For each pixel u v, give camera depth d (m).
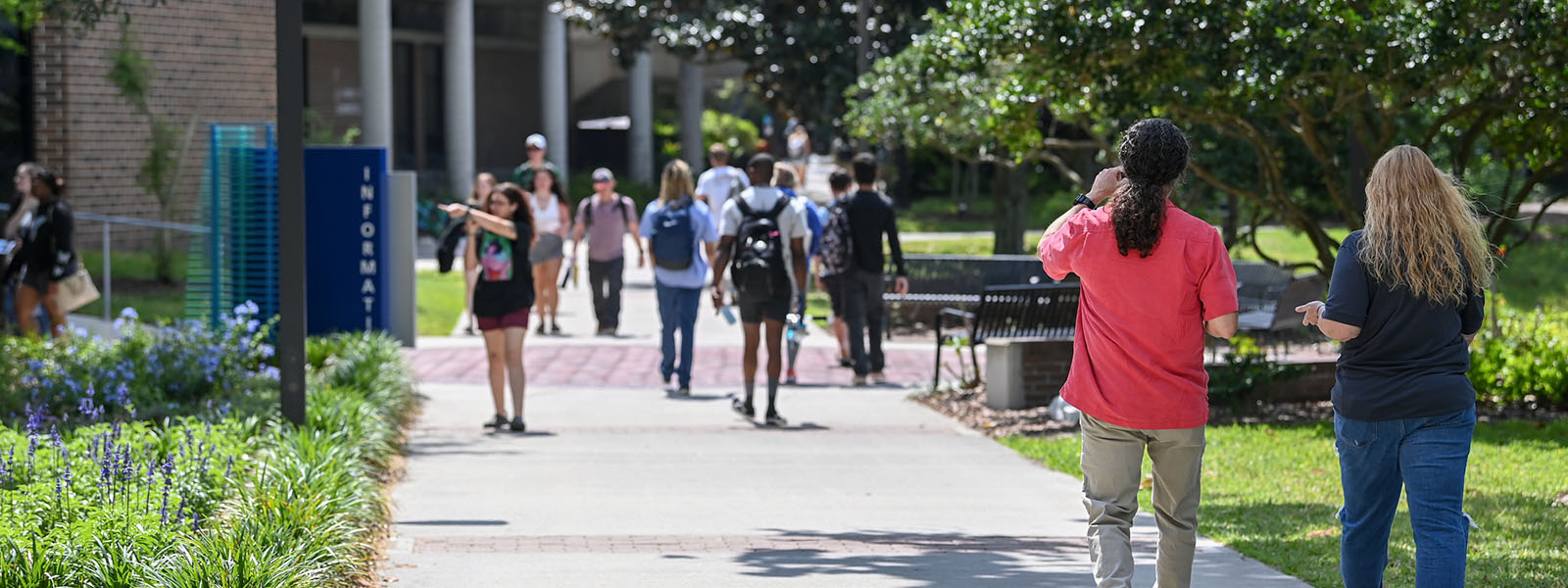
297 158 23.44
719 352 45.34
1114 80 31.23
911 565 17.83
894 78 52.97
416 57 115.88
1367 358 13.70
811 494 23.55
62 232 38.72
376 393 29.84
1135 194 13.34
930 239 96.06
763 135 153.88
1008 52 31.22
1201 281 13.39
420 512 21.48
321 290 39.41
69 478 16.75
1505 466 25.08
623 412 33.56
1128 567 13.75
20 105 63.47
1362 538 14.13
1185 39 29.59
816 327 54.38
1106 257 13.52
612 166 138.38
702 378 39.88
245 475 19.67
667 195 36.97
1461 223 13.57
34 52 63.22
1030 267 54.47
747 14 73.50
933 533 20.31
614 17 76.12
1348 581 14.32
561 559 18.12
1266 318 39.09
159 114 65.81
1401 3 28.75
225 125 39.88
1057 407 32.44
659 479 24.72
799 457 27.50
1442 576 13.20
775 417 31.62
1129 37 29.44
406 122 115.94
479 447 28.23
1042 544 19.48
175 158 64.12
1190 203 51.84
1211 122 32.59
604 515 21.41
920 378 40.62
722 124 157.62
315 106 109.38
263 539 15.28
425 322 52.06
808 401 35.78
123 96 62.47
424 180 103.44
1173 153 13.32
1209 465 26.19
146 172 62.47
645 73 123.62
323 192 39.28
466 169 101.88
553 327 49.09
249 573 13.88
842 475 25.42
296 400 23.67
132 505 15.55
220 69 68.25
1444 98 34.59
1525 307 70.44
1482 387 33.12
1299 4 28.75
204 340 31.41
